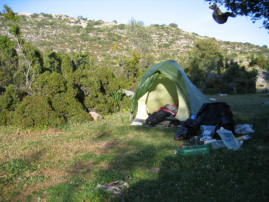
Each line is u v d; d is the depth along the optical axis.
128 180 4.20
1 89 9.71
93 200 3.60
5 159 5.44
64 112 9.08
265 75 33.78
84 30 78.81
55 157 5.59
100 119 9.87
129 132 7.75
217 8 5.22
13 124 8.41
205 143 5.89
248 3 5.65
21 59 11.64
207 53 41.62
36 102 8.53
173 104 10.09
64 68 12.23
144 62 34.47
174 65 9.31
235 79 23.88
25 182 4.31
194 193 3.64
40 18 88.56
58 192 3.90
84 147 6.31
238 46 79.25
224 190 3.65
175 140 6.61
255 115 9.18
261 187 3.60
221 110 6.83
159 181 4.11
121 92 12.32
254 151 5.16
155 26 95.00
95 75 11.30
